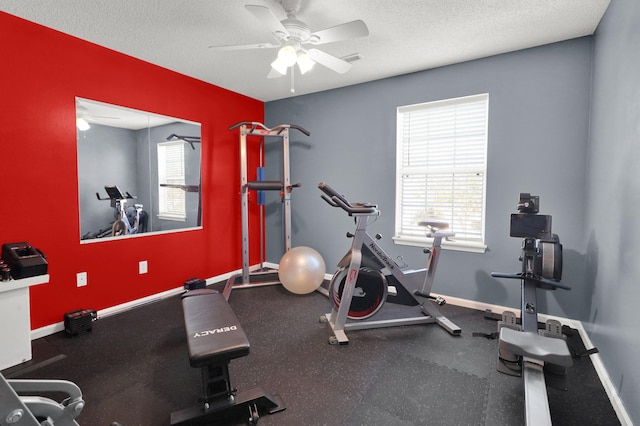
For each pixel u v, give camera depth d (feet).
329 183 13.35
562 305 8.92
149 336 8.38
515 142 9.45
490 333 8.53
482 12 7.40
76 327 8.34
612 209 6.43
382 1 7.00
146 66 10.34
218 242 13.17
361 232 8.57
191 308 6.23
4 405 2.89
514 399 5.93
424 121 11.16
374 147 12.14
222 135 13.06
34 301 8.20
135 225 10.36
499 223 9.80
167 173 11.16
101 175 9.41
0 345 6.80
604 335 6.67
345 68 7.99
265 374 6.73
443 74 10.53
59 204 8.55
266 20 6.18
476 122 10.22
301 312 10.10
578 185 8.66
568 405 5.83
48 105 8.25
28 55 7.85
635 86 5.44
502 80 9.57
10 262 7.02
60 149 8.52
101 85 9.27
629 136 5.64
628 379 5.36
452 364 7.13
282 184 12.86
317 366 7.05
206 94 12.31
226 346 4.91
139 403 5.82
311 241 14.11
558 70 8.79
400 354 7.55
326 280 13.65
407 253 11.56
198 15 7.59
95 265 9.39
